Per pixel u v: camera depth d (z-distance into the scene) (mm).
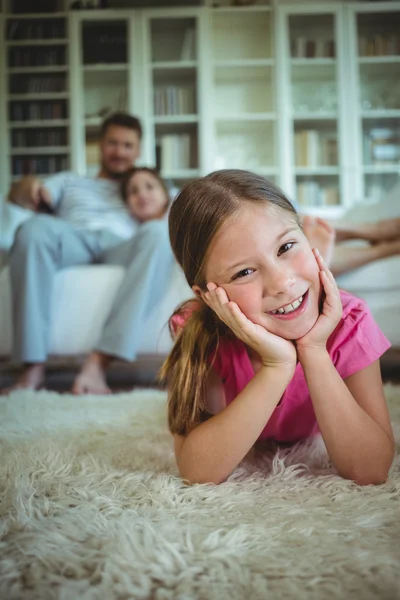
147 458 852
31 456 813
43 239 1803
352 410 698
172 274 1830
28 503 622
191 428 752
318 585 445
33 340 1736
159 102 4441
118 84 4453
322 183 4457
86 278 1863
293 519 577
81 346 1854
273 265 650
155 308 1813
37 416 1171
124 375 2141
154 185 2270
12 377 2080
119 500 649
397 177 4383
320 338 693
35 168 4441
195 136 4465
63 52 4430
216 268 674
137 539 516
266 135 4500
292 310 676
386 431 749
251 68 4461
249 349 788
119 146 2586
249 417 679
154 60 4480
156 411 1225
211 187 686
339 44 4387
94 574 469
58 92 4434
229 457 688
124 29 4426
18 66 4414
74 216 2359
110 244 2016
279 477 731
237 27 4523
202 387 765
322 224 1082
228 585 448
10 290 1867
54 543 528
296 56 4422
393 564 471
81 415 1191
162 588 447
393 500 639
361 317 775
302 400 797
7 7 4402
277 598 431
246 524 557
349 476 718
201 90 4395
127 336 1697
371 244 1854
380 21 4430
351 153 4383
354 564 471
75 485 702
